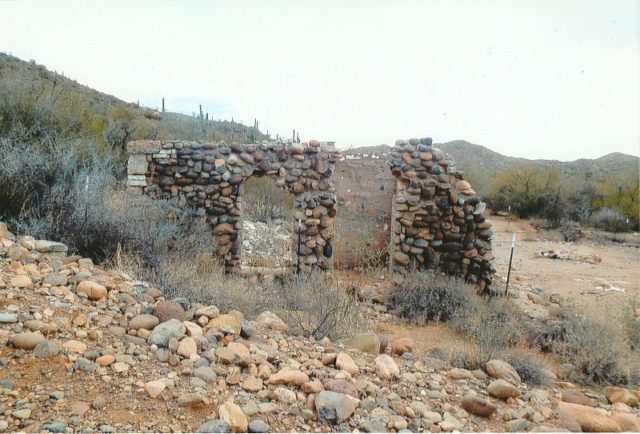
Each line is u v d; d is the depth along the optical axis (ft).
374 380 11.68
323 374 11.21
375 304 23.62
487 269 28.99
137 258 17.04
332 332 15.42
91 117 39.86
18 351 9.17
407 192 29.14
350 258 34.81
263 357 11.32
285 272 27.78
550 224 69.36
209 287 16.56
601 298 29.32
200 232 26.68
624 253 49.32
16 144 20.65
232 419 8.34
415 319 21.45
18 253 13.65
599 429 10.64
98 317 11.44
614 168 153.28
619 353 16.74
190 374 9.77
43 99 34.53
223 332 12.11
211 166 28.19
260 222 43.24
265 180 51.62
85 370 9.14
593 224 69.92
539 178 79.82
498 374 13.71
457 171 29.30
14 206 17.03
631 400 13.48
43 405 7.95
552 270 39.32
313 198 28.58
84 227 16.78
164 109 105.81
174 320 11.48
